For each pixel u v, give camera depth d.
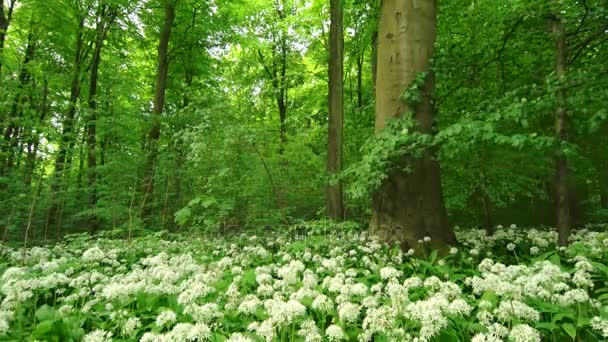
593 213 10.98
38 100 12.99
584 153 8.74
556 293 3.30
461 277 4.37
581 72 5.19
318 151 12.44
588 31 6.37
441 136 5.16
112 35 15.23
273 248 7.13
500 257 5.60
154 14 15.57
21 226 10.56
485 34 6.80
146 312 3.71
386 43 6.64
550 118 7.50
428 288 3.56
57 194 10.70
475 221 10.82
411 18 6.46
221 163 8.18
